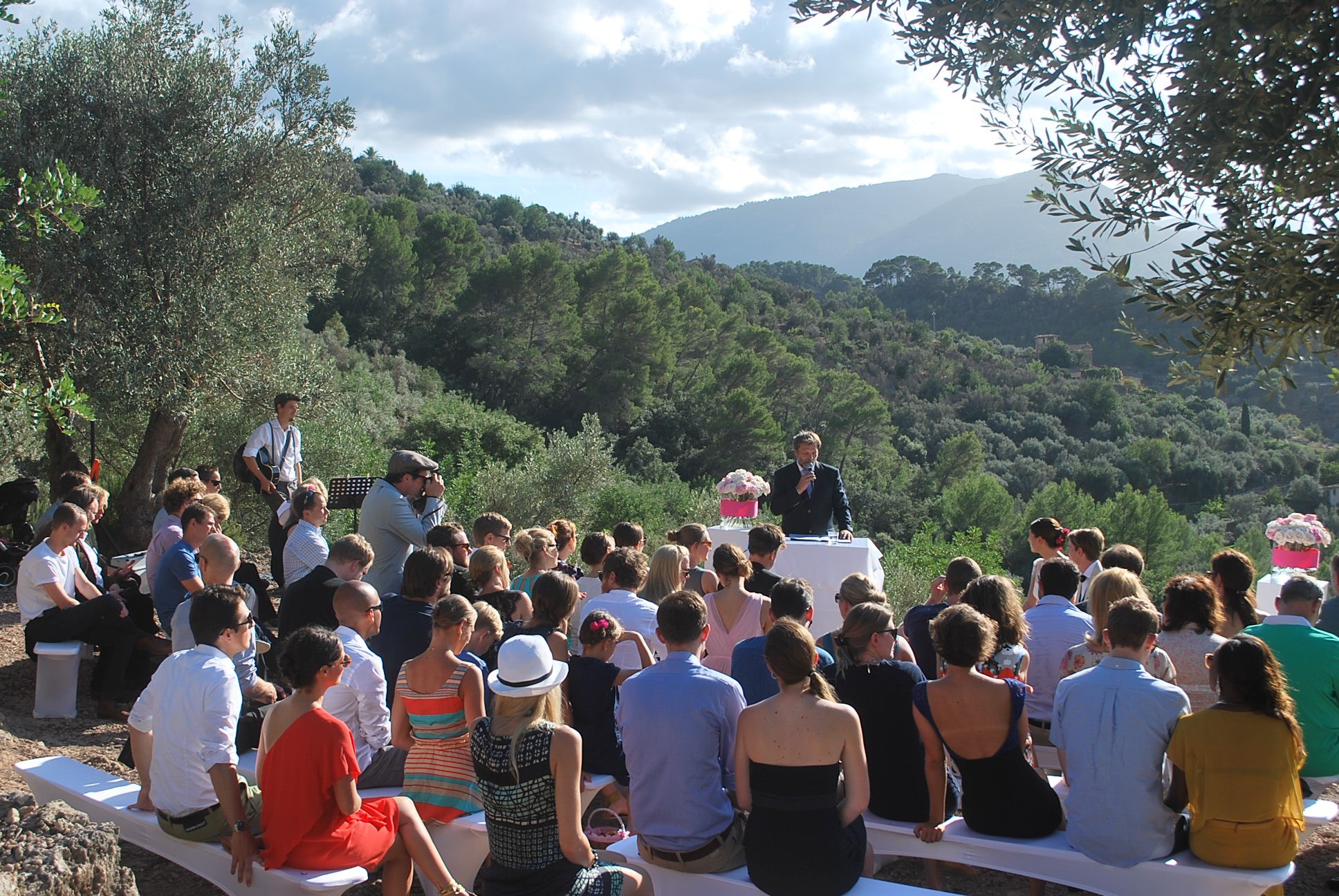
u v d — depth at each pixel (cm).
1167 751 353
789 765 323
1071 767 359
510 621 522
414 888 406
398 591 632
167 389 980
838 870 321
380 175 11362
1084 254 368
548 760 309
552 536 587
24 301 447
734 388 5722
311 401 1170
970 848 375
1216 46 317
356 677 409
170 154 998
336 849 328
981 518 4969
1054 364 13600
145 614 659
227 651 365
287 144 1073
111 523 1105
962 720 366
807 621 446
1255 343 333
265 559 1121
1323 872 425
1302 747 349
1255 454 8569
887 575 1224
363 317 5909
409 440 2934
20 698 609
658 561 552
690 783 351
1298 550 767
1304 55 310
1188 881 342
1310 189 311
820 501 782
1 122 910
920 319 19450
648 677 362
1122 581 452
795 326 10850
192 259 993
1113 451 8225
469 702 387
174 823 356
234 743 354
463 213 11900
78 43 987
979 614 370
